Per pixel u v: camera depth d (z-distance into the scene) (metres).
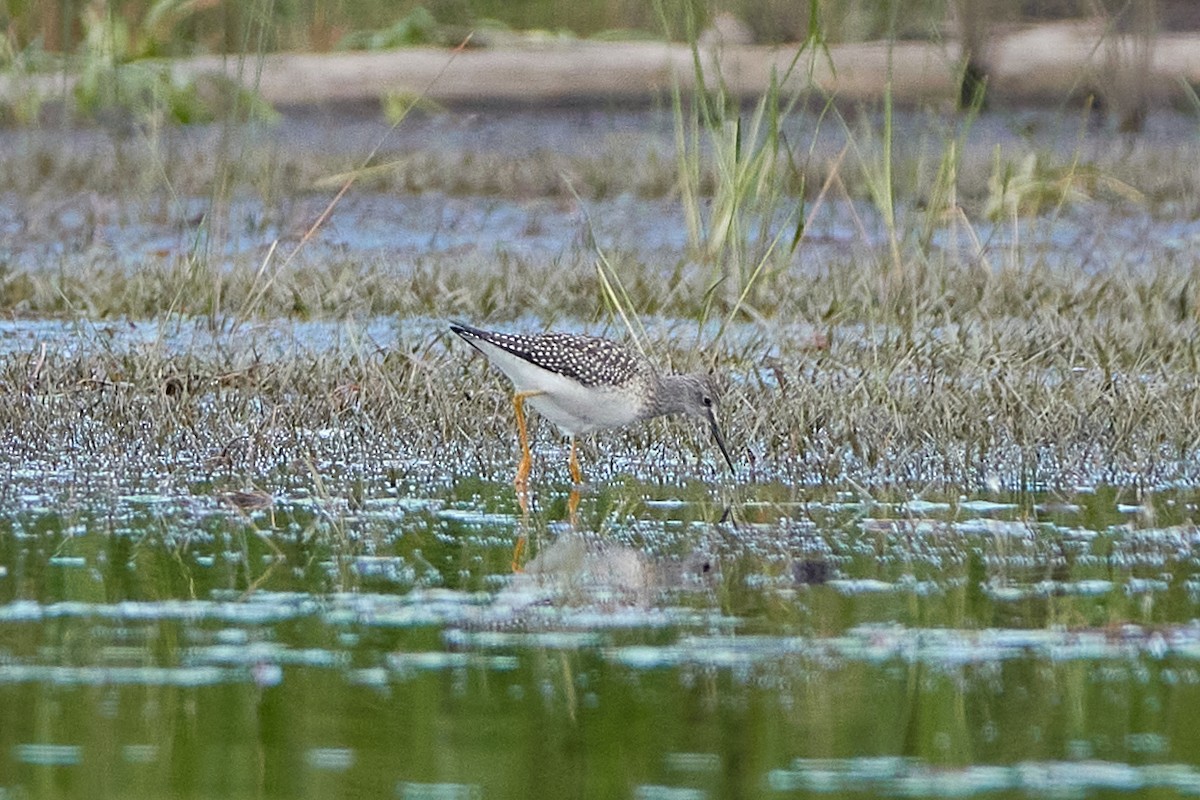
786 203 19.66
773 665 7.98
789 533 10.42
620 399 11.81
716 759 6.88
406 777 6.68
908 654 8.12
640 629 8.48
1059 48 24.05
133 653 8.05
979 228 19.70
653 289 16.28
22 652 8.03
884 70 23.28
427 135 24.47
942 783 6.67
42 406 12.49
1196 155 22.55
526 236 19.61
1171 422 12.34
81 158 22.33
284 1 26.05
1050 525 10.57
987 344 13.94
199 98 24.05
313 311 15.67
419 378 13.02
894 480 11.88
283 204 20.58
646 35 26.69
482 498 11.34
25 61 24.33
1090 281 16.62
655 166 22.03
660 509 11.07
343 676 7.80
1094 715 7.37
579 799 6.50
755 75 23.38
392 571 9.50
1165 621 8.56
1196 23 25.45
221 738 7.04
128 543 9.98
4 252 18.20
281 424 12.55
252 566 9.55
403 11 27.12
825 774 6.76
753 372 13.98
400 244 19.08
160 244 18.88
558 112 24.97
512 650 8.16
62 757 6.83
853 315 15.71
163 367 13.11
